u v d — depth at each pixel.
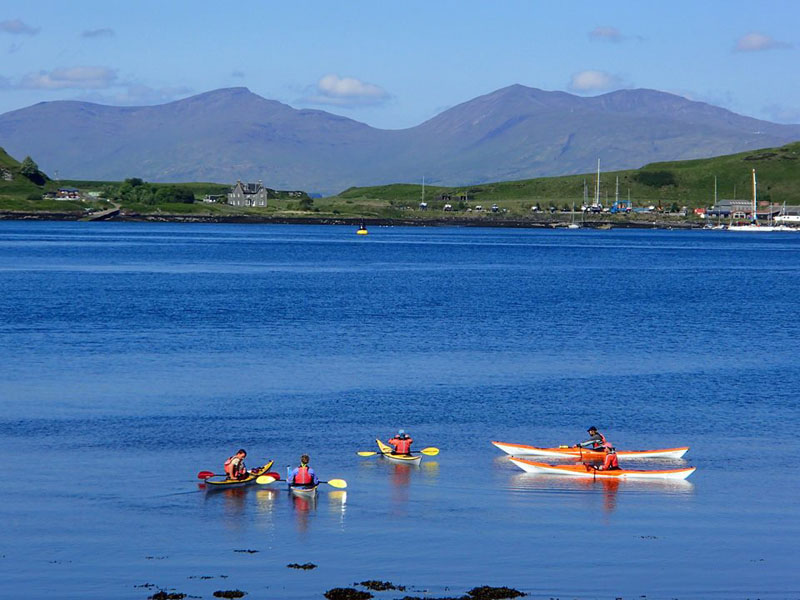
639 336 112.81
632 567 41.62
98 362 87.62
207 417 67.44
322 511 48.75
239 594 37.91
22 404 70.31
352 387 78.56
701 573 41.03
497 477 55.22
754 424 68.50
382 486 53.25
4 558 41.34
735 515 49.03
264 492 51.72
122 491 51.09
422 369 87.12
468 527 46.56
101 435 62.19
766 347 104.94
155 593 37.91
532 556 42.72
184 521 46.84
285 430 64.50
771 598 38.56
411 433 64.44
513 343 104.50
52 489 51.06
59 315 122.44
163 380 79.81
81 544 43.28
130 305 135.62
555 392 78.06
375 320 123.56
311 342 102.38
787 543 44.88
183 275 195.88
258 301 145.12
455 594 38.34
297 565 41.22
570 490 53.12
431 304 145.62
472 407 72.19
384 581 39.59
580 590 39.00
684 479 55.38
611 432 66.06
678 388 80.75
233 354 93.50
